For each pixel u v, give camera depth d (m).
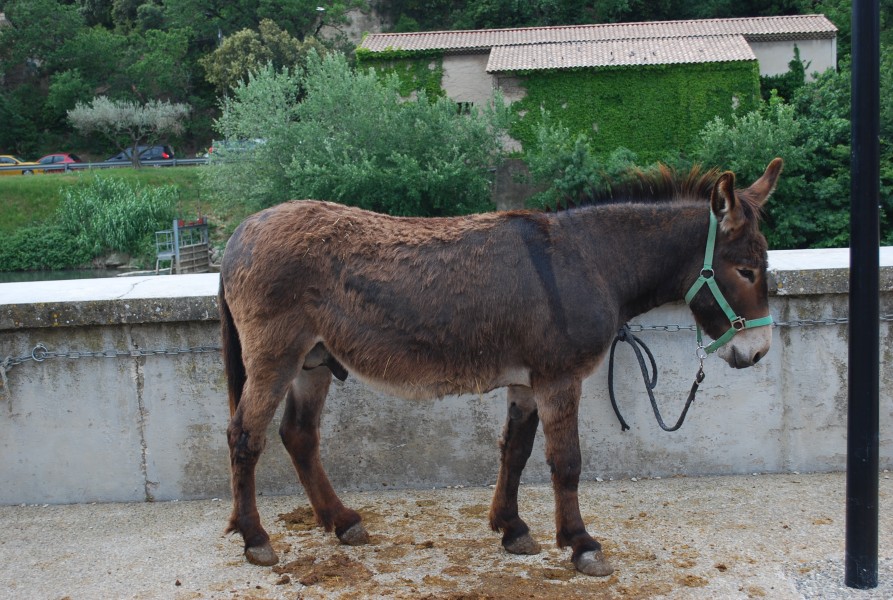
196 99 65.06
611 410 5.25
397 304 3.86
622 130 36.50
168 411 5.12
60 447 5.11
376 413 5.19
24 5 65.06
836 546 4.11
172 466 5.18
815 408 5.27
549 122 36.62
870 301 3.45
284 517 4.76
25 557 4.27
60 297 5.05
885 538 4.17
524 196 36.41
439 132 31.62
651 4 56.84
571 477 3.86
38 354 4.99
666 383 5.25
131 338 5.05
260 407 3.94
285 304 3.88
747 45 36.84
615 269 3.95
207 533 4.56
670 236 3.95
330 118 32.44
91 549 4.36
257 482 5.23
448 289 3.85
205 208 41.56
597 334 3.81
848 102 30.56
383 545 4.29
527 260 3.86
